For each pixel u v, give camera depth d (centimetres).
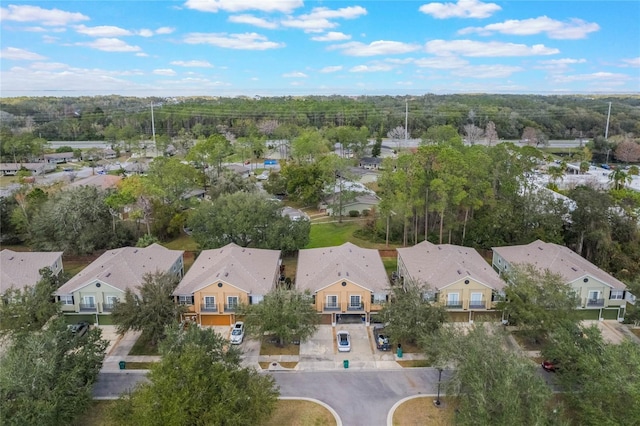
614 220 5931
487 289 4591
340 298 4619
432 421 3306
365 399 3559
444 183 5722
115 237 6544
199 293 4584
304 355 4162
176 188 7494
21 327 3966
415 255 5431
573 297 4150
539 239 5916
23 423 2773
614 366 2905
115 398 3575
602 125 17475
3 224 6956
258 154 13162
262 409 2959
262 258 5394
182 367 2855
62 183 8769
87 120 19412
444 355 3247
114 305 4238
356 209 8338
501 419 2709
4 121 19325
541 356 3856
